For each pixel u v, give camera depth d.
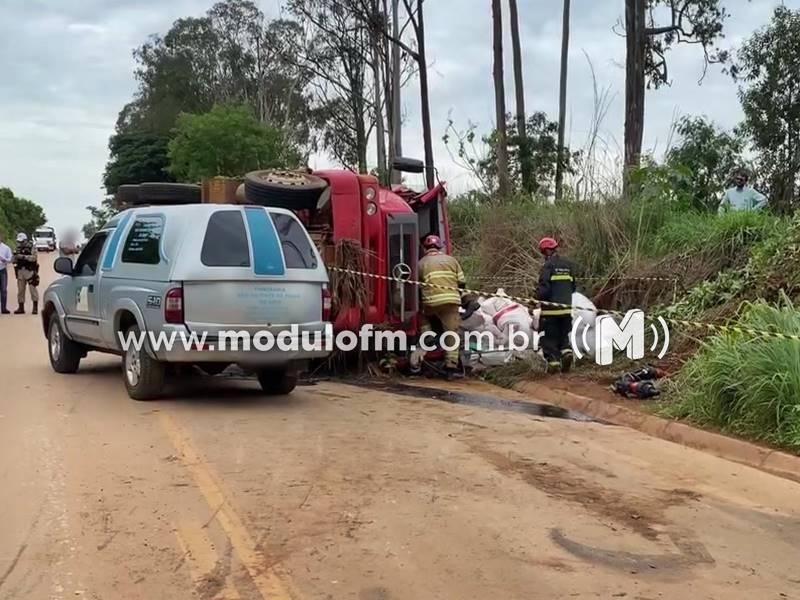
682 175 15.51
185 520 5.76
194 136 37.44
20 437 7.86
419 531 5.66
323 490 6.49
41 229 67.62
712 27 22.72
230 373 11.97
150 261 9.38
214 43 53.66
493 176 20.77
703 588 4.88
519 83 26.97
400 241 12.11
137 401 9.64
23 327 17.03
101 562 5.04
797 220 11.62
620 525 5.91
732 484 6.99
